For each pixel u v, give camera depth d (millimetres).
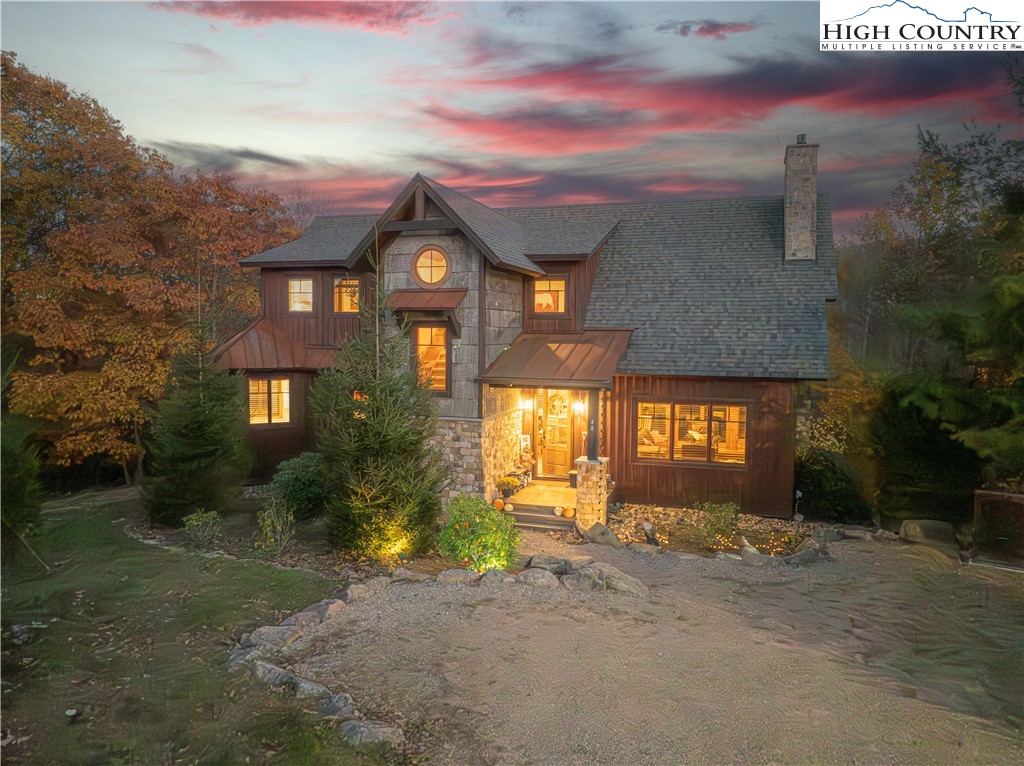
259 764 6406
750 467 17094
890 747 6934
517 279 18859
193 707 7406
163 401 15703
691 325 18312
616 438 18266
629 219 22562
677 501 17797
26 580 11445
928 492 15328
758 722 7375
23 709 7230
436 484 13578
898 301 25953
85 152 20328
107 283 19891
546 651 9062
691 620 10375
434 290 16703
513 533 13109
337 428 13000
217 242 23578
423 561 12883
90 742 6656
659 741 6980
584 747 6871
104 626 9562
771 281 18953
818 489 16906
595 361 16906
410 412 13297
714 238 20969
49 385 18672
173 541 14203
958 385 14211
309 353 20984
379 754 6633
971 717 7578
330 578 11773
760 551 14492
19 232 19984
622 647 9266
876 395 16109
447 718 7359
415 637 9383
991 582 12195
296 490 16109
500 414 17891
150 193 21969
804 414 18062
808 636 9820
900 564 13266
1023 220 14047
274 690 7820
